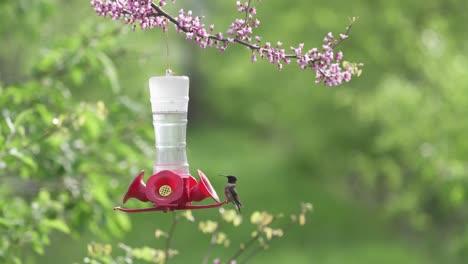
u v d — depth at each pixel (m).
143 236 27.27
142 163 8.64
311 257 25.27
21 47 13.58
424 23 19.23
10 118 7.73
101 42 8.56
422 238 24.64
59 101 8.31
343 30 20.22
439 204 16.33
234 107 32.62
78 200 8.15
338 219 30.23
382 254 24.97
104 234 8.37
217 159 47.84
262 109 31.56
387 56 19.66
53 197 8.18
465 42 18.70
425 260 22.31
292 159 31.62
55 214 8.20
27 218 8.05
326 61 4.75
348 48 19.98
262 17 21.75
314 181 35.53
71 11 13.88
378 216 28.73
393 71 19.53
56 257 21.12
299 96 23.45
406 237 26.17
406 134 16.70
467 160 14.66
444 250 19.22
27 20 10.34
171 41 26.42
